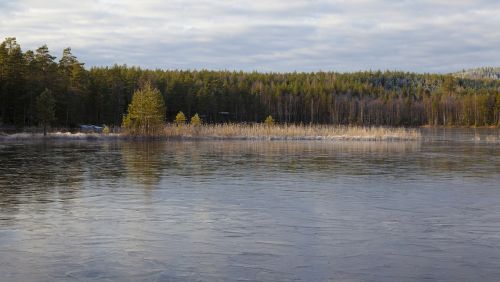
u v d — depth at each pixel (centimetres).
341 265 1133
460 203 1834
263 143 5394
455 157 3684
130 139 6128
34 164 3041
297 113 14525
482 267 1123
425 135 8125
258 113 12600
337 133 6656
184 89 10744
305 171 2773
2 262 1145
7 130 7106
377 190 2119
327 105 14450
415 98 17700
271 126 7119
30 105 7362
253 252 1227
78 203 1795
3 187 2133
